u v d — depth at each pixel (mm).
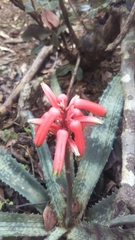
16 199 386
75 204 326
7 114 481
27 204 350
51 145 422
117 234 290
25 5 411
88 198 333
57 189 335
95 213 332
